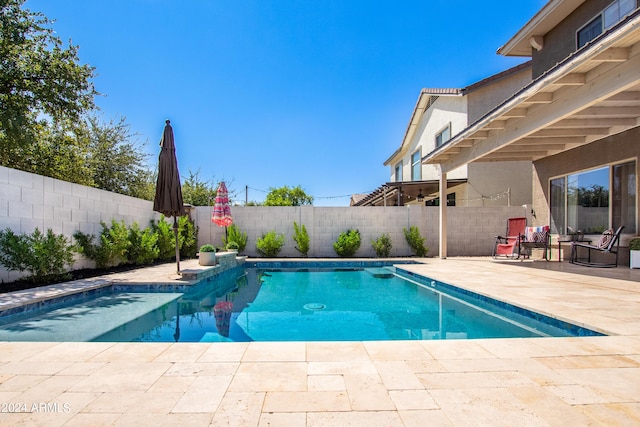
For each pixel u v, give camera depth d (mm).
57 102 8094
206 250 7336
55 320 4090
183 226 10219
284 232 11297
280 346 2729
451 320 4336
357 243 10812
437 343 2807
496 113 6383
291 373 2199
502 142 7219
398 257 10945
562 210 9133
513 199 12180
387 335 3742
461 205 13062
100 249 7062
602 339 2861
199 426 1601
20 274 5508
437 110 14258
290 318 4434
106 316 4309
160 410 1747
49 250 5426
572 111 5250
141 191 12805
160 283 5801
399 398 1871
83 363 2371
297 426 1602
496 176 12211
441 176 10211
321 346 2736
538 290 4879
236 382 2068
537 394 1916
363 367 2297
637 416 1691
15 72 7547
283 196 28234
